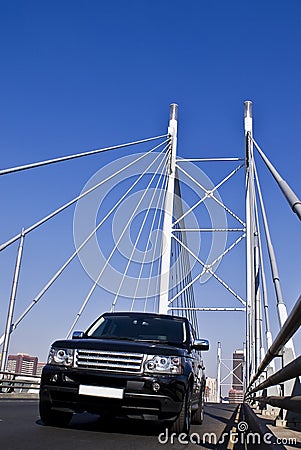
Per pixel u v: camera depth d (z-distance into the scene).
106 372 6.15
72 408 6.20
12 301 21.48
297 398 4.59
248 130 32.41
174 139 32.78
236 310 30.25
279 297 13.77
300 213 4.45
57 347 6.42
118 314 7.88
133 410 6.08
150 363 6.19
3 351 20.66
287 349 7.86
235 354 64.88
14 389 19.12
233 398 60.12
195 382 7.31
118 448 5.16
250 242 30.80
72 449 4.88
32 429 6.26
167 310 28.64
